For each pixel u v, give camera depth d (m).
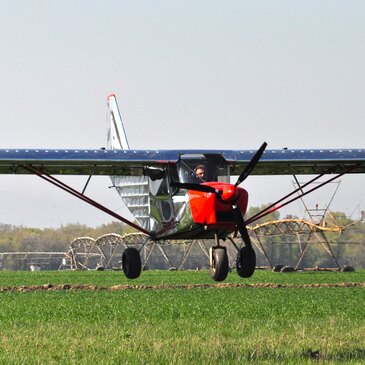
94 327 68.44
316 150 90.88
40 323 73.31
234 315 81.44
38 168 88.31
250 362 48.59
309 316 80.44
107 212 87.56
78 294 119.81
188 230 79.31
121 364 47.75
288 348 53.59
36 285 154.25
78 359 49.50
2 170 88.50
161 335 61.41
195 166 81.12
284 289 134.25
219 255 74.19
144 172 87.12
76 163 85.31
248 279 183.38
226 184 76.62
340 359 50.19
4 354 50.94
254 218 90.88
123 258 89.00
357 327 67.25
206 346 53.84
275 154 88.81
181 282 170.50
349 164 94.50
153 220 86.31
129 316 80.56
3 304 96.38
